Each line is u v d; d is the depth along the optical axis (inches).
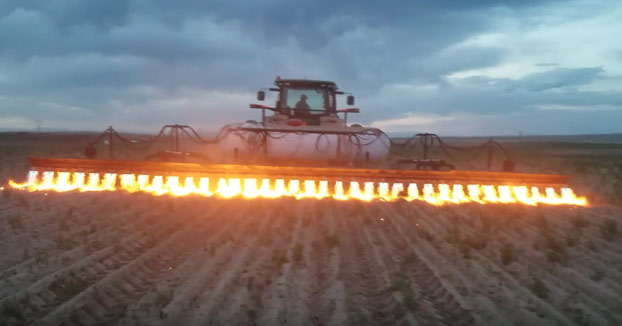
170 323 163.3
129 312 171.3
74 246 239.1
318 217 313.4
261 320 166.7
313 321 167.5
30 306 170.7
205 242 257.1
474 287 197.3
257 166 379.9
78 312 168.4
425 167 430.3
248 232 275.3
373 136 437.7
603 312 175.9
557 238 276.4
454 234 262.8
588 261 233.5
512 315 172.4
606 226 297.7
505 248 238.8
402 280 195.3
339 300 184.7
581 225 307.4
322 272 214.1
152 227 279.0
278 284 196.4
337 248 250.8
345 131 432.8
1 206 323.0
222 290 189.5
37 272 201.3
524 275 212.7
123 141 428.1
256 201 356.8
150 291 190.4
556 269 219.9
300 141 427.8
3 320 159.3
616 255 244.2
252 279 196.9
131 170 387.5
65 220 285.1
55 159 389.4
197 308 174.2
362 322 166.1
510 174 390.3
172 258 231.5
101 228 274.2
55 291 183.8
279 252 238.8
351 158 433.7
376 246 254.1
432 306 182.2
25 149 975.0
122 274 204.1
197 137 432.8
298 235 271.9
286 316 169.5
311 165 439.8
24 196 356.8
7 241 242.1
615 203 402.3
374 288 199.6
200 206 337.7
